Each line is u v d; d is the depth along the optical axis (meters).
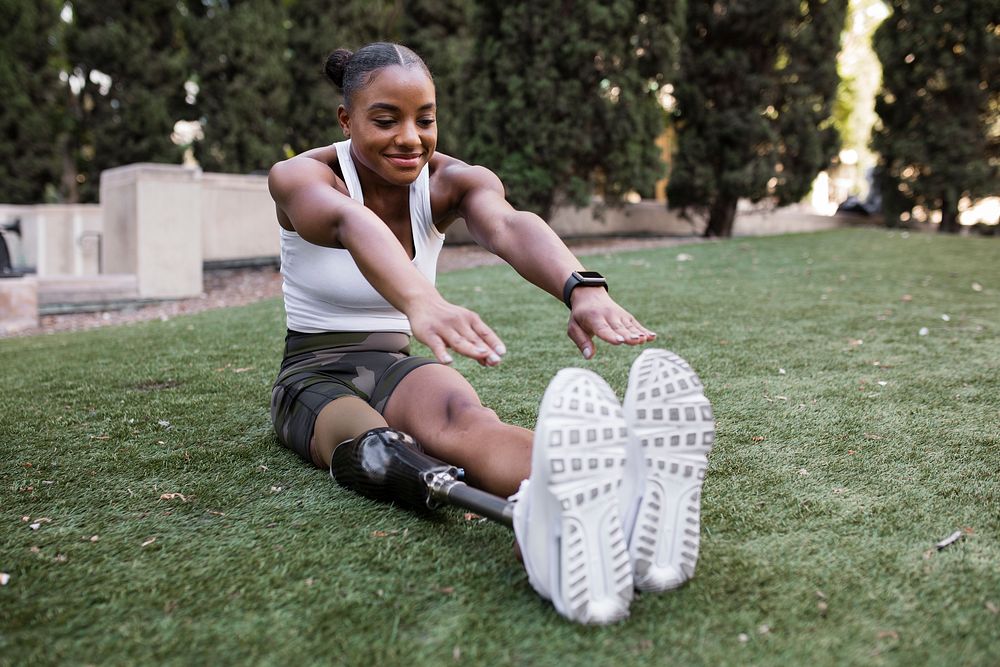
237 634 1.26
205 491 1.95
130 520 1.77
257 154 10.99
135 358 4.00
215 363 3.80
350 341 2.08
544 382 3.14
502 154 10.94
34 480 2.07
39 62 11.21
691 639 1.22
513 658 1.17
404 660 1.17
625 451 1.25
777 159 11.86
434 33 11.40
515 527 1.34
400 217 1.95
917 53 12.30
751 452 2.23
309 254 2.04
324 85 11.45
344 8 11.27
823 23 11.43
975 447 2.26
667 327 4.40
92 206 10.60
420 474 1.59
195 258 7.78
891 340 3.98
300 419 1.98
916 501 1.83
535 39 10.56
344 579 1.44
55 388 3.28
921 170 12.80
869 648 1.19
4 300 6.21
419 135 1.74
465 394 1.81
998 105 12.32
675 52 10.78
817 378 3.17
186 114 11.63
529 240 1.63
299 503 1.84
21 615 1.33
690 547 1.37
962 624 1.26
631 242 12.12
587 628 1.25
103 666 1.17
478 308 5.25
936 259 7.66
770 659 1.16
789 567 1.47
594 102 10.66
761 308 5.04
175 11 10.91
